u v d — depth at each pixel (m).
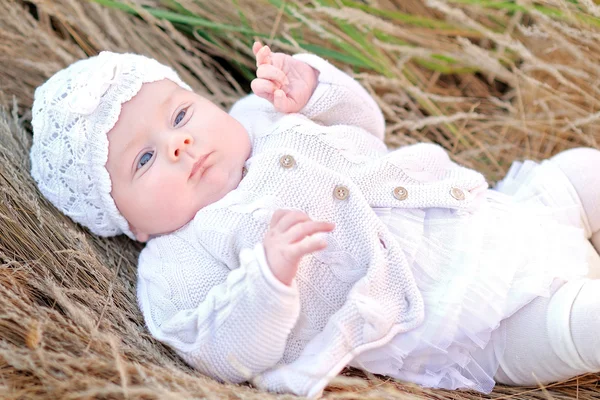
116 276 2.07
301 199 1.81
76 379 1.54
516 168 2.20
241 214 1.80
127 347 1.75
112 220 2.07
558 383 1.93
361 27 2.61
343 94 2.12
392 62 2.79
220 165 1.92
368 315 1.66
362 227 1.77
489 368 1.81
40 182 2.08
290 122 1.99
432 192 1.86
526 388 1.92
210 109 1.96
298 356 1.75
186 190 1.87
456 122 2.76
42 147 1.99
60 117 1.94
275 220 1.64
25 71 2.59
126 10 2.60
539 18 2.46
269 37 2.73
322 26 2.66
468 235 1.80
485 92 2.86
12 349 1.58
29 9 2.77
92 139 1.90
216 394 1.56
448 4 2.67
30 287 1.86
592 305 1.66
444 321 1.70
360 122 2.20
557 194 1.96
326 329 1.70
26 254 1.94
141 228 2.00
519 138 2.73
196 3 2.76
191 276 1.82
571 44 2.38
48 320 1.68
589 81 2.51
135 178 1.89
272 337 1.63
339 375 1.80
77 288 1.91
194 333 1.74
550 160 2.06
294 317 1.63
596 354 1.64
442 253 1.80
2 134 2.28
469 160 2.69
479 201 1.91
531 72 2.68
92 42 2.63
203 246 1.85
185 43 2.68
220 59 2.92
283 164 1.84
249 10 2.71
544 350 1.72
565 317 1.69
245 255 1.63
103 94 1.90
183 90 1.98
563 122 2.55
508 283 1.73
